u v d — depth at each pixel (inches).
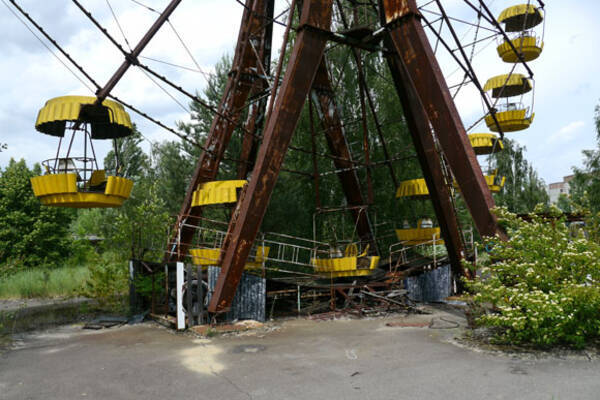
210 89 953.5
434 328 433.7
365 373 279.3
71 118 491.8
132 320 546.3
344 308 583.5
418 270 722.2
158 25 486.0
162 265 549.6
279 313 589.6
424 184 754.2
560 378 250.4
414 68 516.4
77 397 251.3
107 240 908.6
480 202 471.5
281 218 868.6
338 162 824.3
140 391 258.4
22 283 850.8
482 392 232.4
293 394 241.9
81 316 593.6
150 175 1482.5
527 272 348.5
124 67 480.4
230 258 488.4
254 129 730.8
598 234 403.9
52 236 1460.4
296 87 521.7
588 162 1386.6
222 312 494.6
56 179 474.0
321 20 537.0
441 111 495.2
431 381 256.2
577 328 317.1
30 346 405.4
